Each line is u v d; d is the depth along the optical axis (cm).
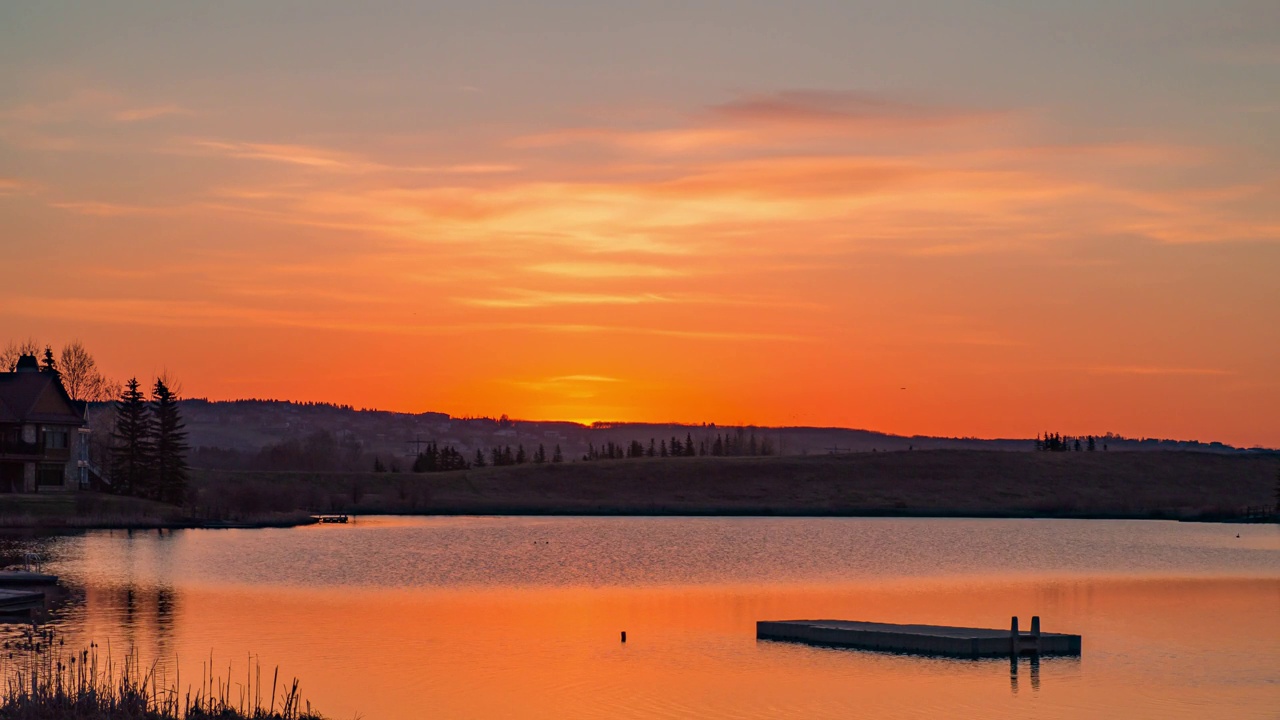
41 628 5438
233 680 4381
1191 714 4097
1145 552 11450
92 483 14462
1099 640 5528
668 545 12025
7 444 12688
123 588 7069
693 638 5531
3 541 10075
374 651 5119
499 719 3966
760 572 9131
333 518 15788
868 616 6400
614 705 4162
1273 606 6938
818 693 4344
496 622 6056
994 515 19125
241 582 7606
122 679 3656
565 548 11444
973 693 4350
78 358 17875
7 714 3234
